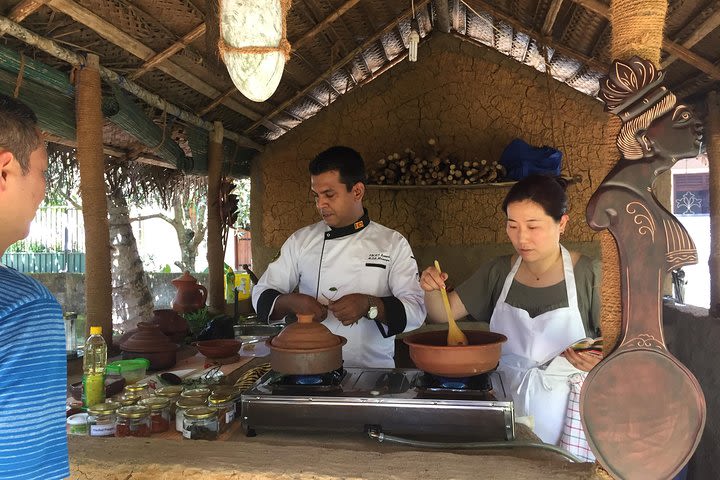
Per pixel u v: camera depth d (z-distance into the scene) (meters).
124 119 3.60
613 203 1.03
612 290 1.10
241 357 2.54
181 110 4.32
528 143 5.46
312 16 4.09
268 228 5.86
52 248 10.86
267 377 1.76
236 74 1.05
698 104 4.22
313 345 1.57
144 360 2.21
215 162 4.91
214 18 1.27
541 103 5.43
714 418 2.60
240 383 1.90
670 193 5.14
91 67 3.13
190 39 3.50
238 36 1.02
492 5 4.50
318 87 5.36
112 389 1.96
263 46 1.02
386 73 5.70
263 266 5.88
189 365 2.43
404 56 5.66
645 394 1.04
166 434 1.62
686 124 0.98
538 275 2.02
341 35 4.61
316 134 5.80
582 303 2.00
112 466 1.26
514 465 1.21
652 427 1.04
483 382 1.57
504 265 2.13
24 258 9.97
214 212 4.91
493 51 5.50
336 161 2.16
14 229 0.87
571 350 1.83
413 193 5.69
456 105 5.61
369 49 5.18
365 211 2.35
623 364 1.05
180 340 2.97
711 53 3.57
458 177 5.30
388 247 2.26
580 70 4.97
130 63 3.55
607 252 1.10
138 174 5.52
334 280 2.25
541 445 1.41
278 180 5.85
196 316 3.78
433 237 5.66
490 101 5.54
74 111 3.25
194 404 1.62
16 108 0.87
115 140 4.70
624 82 0.99
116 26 3.19
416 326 2.08
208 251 4.94
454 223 5.62
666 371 1.03
